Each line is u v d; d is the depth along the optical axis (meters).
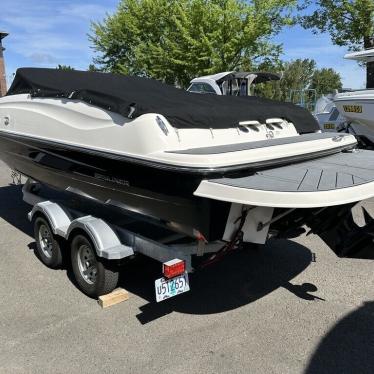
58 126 4.41
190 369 3.00
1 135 5.36
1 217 6.58
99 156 3.91
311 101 22.86
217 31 19.69
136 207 3.92
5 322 3.62
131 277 4.46
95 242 3.79
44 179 5.21
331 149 4.12
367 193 3.08
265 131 4.39
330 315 3.70
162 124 3.49
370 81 10.45
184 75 22.67
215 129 3.89
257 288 4.21
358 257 3.84
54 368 3.03
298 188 2.96
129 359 3.12
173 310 3.82
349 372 2.97
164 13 23.30
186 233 3.58
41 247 4.76
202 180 3.14
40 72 4.98
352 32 16.56
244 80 13.27
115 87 4.39
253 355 3.15
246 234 3.45
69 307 3.87
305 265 4.72
